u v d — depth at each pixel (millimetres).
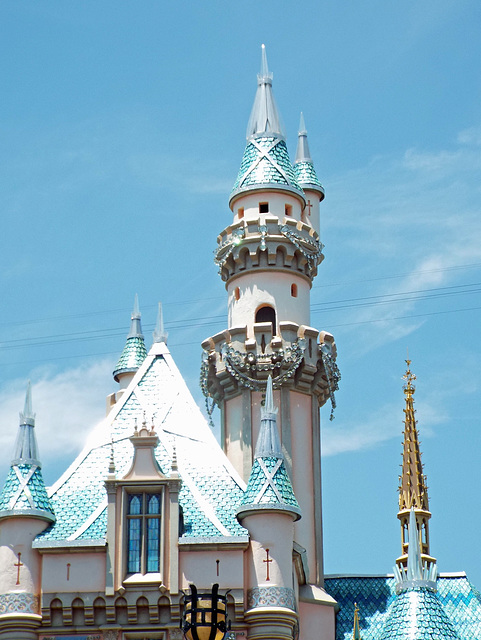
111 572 60688
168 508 61594
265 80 80375
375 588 75125
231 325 76312
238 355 73938
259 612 59906
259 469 63219
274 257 75688
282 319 75312
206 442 66750
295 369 73875
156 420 67562
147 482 61812
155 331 72000
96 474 65375
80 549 61156
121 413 68188
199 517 62594
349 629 73188
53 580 60812
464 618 73875
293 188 77500
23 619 60000
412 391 80812
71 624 60438
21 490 62469
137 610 60375
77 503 63750
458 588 75312
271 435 64312
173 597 60219
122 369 80062
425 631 64500
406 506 77688
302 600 69875
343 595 74688
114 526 61375
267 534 61438
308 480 73562
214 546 61156
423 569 67312
